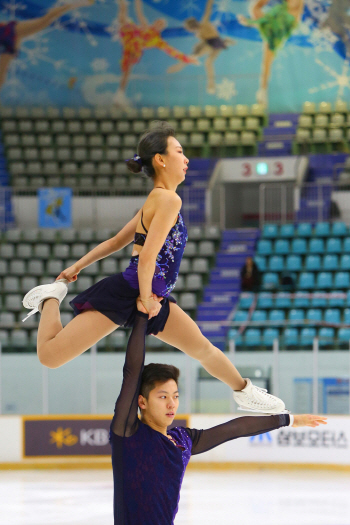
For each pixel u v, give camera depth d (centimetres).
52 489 1457
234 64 3225
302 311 2175
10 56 3225
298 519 1123
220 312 2239
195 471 1727
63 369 1750
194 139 3039
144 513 440
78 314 478
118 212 2739
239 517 1141
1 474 1692
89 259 534
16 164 2955
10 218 2759
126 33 3241
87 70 3241
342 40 3158
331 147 3030
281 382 1686
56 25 3238
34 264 2467
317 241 2503
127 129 3127
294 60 3191
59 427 1756
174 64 3241
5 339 1753
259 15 3198
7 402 1756
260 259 2475
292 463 1733
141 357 446
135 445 448
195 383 1703
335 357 1673
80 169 2959
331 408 1686
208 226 2647
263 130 3127
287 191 2839
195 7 3222
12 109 3200
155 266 465
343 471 1683
